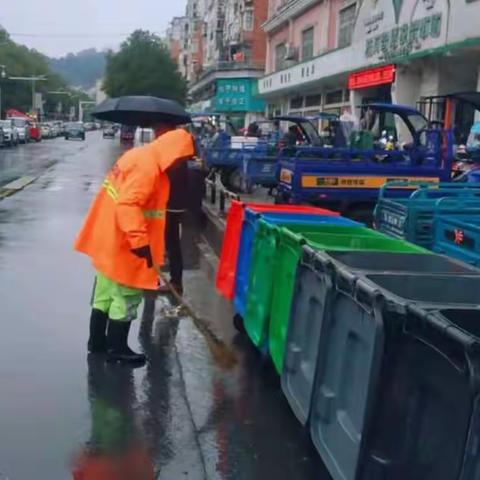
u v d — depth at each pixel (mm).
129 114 5844
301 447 4258
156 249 5383
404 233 7480
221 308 7430
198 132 26797
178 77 82000
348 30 33062
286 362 4777
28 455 4023
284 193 13203
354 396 3488
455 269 4465
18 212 14648
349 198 12578
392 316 3143
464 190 8406
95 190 19812
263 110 60031
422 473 2887
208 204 16562
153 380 5254
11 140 50500
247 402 4906
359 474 3225
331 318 3957
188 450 4168
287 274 5047
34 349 5859
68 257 9891
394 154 13227
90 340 5805
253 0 62188
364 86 26703
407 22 22281
